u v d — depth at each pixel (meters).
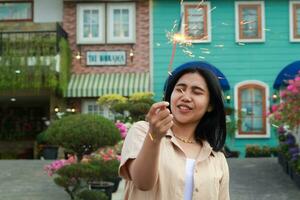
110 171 7.67
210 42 18.92
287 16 19.08
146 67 19.12
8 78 17.19
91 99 18.80
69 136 8.30
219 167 2.70
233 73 18.94
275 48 19.02
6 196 9.57
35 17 19.31
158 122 2.15
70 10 19.30
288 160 11.59
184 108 2.64
